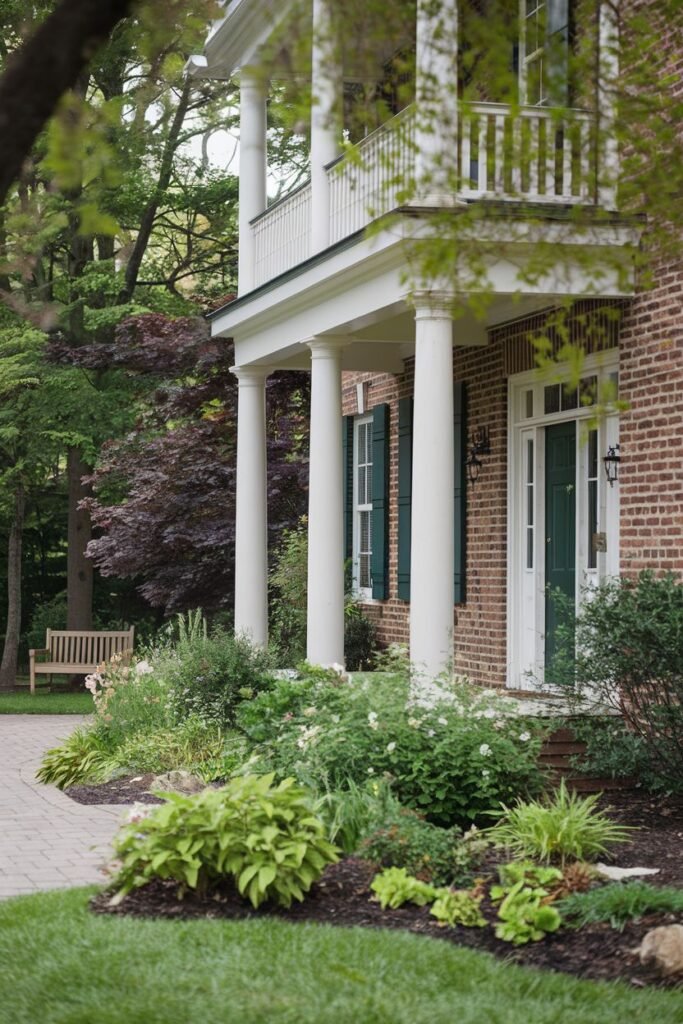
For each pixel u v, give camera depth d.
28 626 32.22
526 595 13.89
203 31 5.51
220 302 22.09
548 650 13.42
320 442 13.66
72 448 26.34
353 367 16.56
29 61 3.42
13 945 6.33
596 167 6.64
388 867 7.74
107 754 13.12
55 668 24.16
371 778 9.20
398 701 10.06
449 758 9.39
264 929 6.57
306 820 7.41
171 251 29.39
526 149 6.93
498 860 8.16
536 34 6.52
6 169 3.43
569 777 10.80
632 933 6.51
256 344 15.84
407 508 16.47
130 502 21.28
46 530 32.62
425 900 7.18
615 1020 5.36
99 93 21.25
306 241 14.45
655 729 10.14
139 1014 5.29
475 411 14.65
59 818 10.47
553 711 10.98
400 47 8.26
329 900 7.25
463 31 6.50
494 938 6.62
